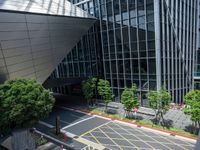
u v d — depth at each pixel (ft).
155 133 82.48
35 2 86.28
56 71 176.76
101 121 99.86
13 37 74.79
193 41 136.46
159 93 87.66
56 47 98.32
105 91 109.50
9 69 80.38
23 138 71.31
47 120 105.09
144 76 111.45
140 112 106.52
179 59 120.47
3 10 67.00
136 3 107.76
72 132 87.30
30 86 66.90
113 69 127.03
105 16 124.98
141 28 108.06
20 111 62.44
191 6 130.00
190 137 75.61
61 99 152.25
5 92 64.85
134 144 73.87
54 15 86.53
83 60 147.95
